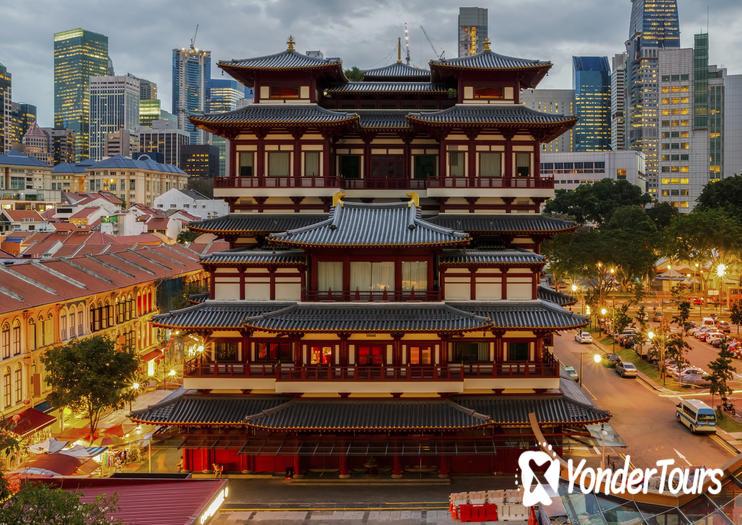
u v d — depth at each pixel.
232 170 66.75
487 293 58.09
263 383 56.50
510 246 66.31
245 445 54.44
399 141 69.38
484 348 58.06
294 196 64.94
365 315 55.56
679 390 83.69
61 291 76.56
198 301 65.31
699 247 146.38
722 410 74.06
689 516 38.97
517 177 65.00
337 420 53.69
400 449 55.09
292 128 65.44
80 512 30.55
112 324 88.50
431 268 56.94
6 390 64.69
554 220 64.69
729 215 163.88
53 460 50.94
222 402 56.91
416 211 59.28
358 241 54.97
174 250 134.62
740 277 150.00
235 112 66.75
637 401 79.19
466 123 63.66
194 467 57.69
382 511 49.97
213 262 58.28
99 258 97.38
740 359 100.25
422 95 72.00
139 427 69.38
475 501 48.59
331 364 57.00
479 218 65.19
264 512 49.75
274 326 54.19
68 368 62.03
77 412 63.81
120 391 64.12
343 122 63.53
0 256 115.38
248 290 59.28
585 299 145.50
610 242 144.00
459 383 54.69
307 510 50.09
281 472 57.12
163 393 83.75
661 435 66.31
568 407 55.62
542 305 57.50
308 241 54.84
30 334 69.56
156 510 40.69
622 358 102.69
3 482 31.00
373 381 54.97
